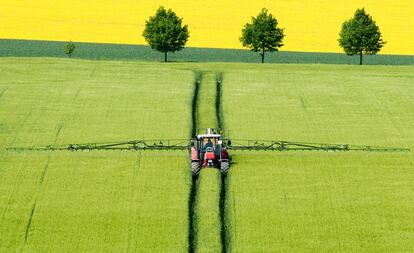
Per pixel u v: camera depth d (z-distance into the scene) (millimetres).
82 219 50531
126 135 64125
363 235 49156
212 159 53562
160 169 56812
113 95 75312
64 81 80188
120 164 57625
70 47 98375
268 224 50156
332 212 51750
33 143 61938
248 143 61469
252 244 48000
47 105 71688
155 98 74438
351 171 57500
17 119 67500
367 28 99875
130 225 49844
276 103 74125
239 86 79938
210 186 53906
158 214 51000
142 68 87125
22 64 87375
